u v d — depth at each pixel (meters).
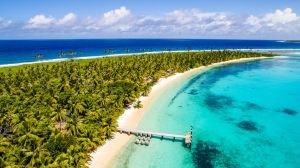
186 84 101.06
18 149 37.06
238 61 174.62
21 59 173.12
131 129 52.75
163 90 89.06
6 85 72.88
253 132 56.91
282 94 90.00
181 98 81.00
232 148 49.41
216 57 166.00
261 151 48.44
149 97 79.50
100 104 58.94
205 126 59.44
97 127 46.91
